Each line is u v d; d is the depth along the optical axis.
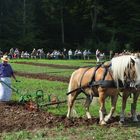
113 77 17.16
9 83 22.91
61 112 20.25
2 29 97.75
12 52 77.50
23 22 100.31
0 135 15.79
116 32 96.56
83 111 20.45
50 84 32.16
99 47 91.50
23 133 15.86
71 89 18.80
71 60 71.19
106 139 15.12
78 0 100.25
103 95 17.31
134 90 17.67
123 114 17.78
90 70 18.12
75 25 102.25
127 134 15.88
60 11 100.56
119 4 98.06
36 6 101.62
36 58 78.31
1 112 19.73
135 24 96.69
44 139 15.04
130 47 92.50
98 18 101.69
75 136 15.49
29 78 37.09
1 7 100.81
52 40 99.75
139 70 16.80
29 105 20.67
